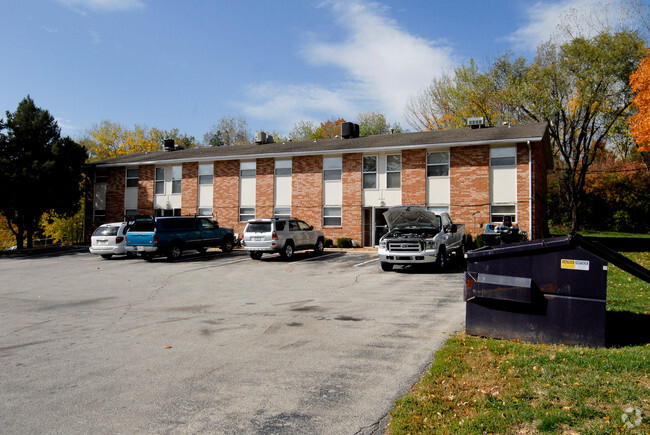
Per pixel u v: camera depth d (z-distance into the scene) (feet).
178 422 13.44
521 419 12.55
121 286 43.86
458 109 128.16
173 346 21.95
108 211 100.89
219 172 91.20
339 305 31.24
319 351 20.26
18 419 13.85
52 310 32.86
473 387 14.97
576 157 103.71
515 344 19.22
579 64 94.73
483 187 70.74
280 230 62.44
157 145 175.32
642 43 88.69
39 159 87.71
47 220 103.04
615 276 35.63
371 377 16.74
